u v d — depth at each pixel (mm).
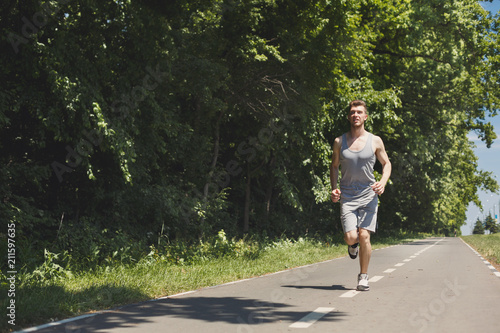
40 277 9055
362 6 23625
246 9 15617
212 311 5871
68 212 12656
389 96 22766
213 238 16469
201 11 14758
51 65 10117
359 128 7254
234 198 23078
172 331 4695
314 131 20656
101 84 11602
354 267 12656
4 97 9750
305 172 22938
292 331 4625
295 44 17797
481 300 6504
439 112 32438
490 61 30375
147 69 12062
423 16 27859
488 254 18266
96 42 10992
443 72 30078
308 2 16812
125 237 13156
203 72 14484
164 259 12805
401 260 15234
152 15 11297
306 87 18484
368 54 21422
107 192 13375
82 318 5469
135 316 5578
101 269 10266
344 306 6066
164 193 14695
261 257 15492
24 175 10633
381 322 5020
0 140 11078
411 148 30203
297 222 27234
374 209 7359
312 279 9617
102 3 10508
